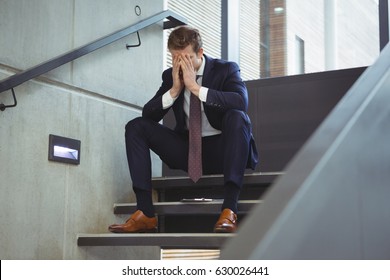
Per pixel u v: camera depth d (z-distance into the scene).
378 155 1.76
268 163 4.06
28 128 2.71
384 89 1.89
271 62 5.20
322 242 1.24
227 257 0.96
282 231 1.05
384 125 1.85
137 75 3.55
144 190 2.84
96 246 3.09
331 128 1.49
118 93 3.36
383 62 2.01
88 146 3.08
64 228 2.88
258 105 4.14
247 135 2.71
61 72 2.93
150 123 2.98
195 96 2.96
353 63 4.79
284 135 4.04
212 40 5.05
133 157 2.88
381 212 1.73
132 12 3.55
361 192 1.57
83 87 3.08
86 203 3.04
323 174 1.29
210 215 3.19
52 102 2.87
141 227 2.81
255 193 3.10
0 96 2.57
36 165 2.74
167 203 2.91
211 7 5.10
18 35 2.71
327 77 3.98
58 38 2.96
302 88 4.04
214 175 3.04
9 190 2.58
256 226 1.04
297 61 5.13
